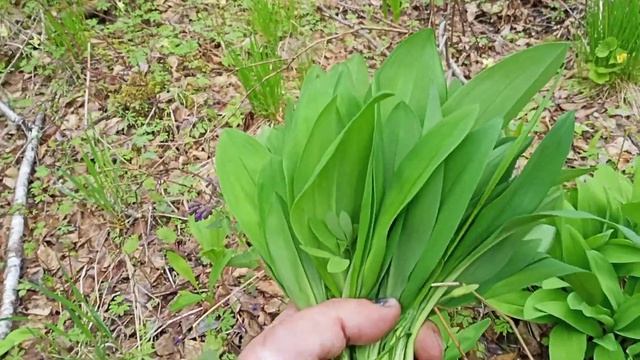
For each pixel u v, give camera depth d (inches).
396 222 11.1
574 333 23.2
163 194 31.7
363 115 9.3
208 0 43.2
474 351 24.2
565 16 41.3
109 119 35.9
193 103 36.1
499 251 11.4
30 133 35.3
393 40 40.1
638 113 34.2
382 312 11.6
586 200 24.9
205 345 25.6
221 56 39.3
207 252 23.5
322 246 11.2
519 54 11.0
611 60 34.5
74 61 38.1
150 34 40.8
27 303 28.3
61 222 31.2
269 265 12.1
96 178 29.5
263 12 35.8
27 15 42.9
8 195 33.0
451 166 10.4
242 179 11.9
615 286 22.8
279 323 12.8
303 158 10.2
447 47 34.8
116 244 29.9
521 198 10.6
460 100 11.2
